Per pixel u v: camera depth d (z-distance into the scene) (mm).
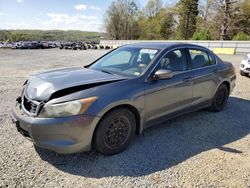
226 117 4879
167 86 3797
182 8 53938
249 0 36344
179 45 4289
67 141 2875
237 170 2984
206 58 4828
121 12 67188
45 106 2842
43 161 3104
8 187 2572
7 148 3408
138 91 3383
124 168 2988
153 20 66062
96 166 3021
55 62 16125
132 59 4051
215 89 4914
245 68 9352
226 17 34562
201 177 2828
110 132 3191
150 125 3744
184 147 3570
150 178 2797
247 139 3889
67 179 2750
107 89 3137
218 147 3594
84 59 18562
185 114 4539
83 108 2889
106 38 70562
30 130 2875
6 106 5301
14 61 17000
